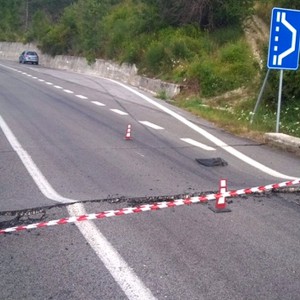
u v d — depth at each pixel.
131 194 6.90
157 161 9.23
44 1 65.75
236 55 23.30
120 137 11.52
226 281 4.33
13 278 4.30
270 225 5.81
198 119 15.33
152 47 27.39
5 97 17.70
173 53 25.50
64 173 8.00
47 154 9.34
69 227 5.51
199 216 6.04
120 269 4.51
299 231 5.65
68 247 4.97
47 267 4.52
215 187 7.46
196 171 8.57
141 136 11.81
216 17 27.50
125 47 32.12
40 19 58.38
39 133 11.39
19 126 12.15
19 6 68.88
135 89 24.33
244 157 10.04
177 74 23.27
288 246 5.18
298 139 10.87
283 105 15.65
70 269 4.49
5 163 8.53
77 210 6.11
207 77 21.52
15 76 27.86
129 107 17.17
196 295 4.07
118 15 38.12
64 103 17.00
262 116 14.88
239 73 21.86
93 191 7.00
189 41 26.08
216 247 5.08
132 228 5.54
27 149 9.68
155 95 22.28
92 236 5.26
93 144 10.49
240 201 6.74
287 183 7.46
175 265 4.62
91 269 4.50
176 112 16.66
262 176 8.42
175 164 9.05
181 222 5.80
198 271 4.51
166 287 4.19
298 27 11.70
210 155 10.08
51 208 6.16
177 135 12.30
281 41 11.66
